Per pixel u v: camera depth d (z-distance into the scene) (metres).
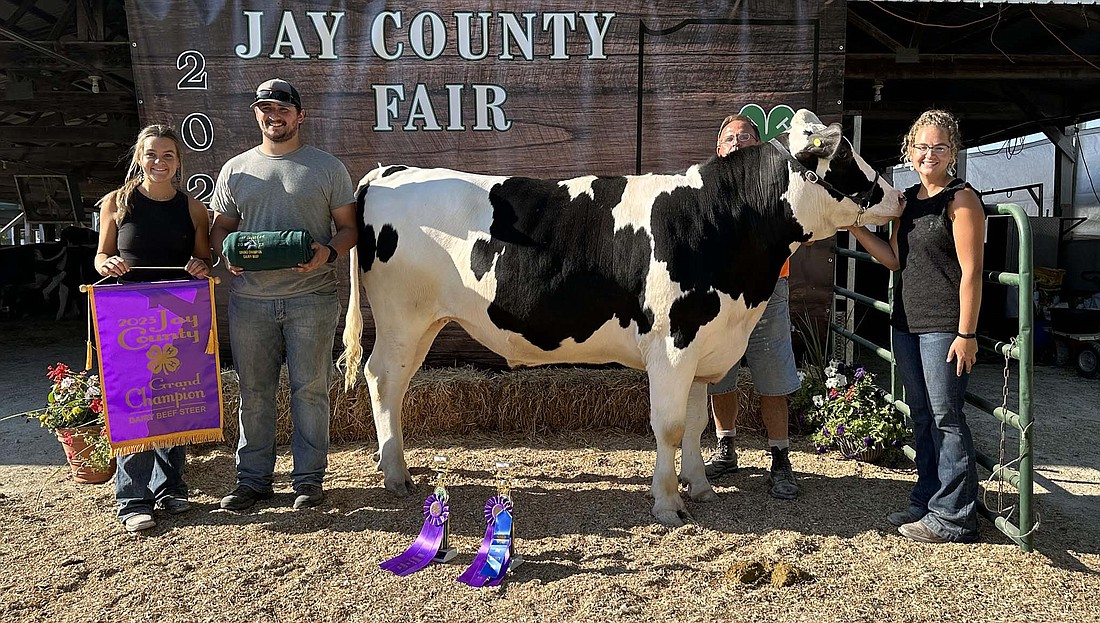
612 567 3.09
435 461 4.46
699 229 3.38
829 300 5.52
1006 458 4.64
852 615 2.74
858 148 5.97
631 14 5.25
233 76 5.21
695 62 5.30
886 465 4.45
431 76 5.29
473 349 5.59
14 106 9.55
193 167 5.26
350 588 2.91
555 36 5.26
